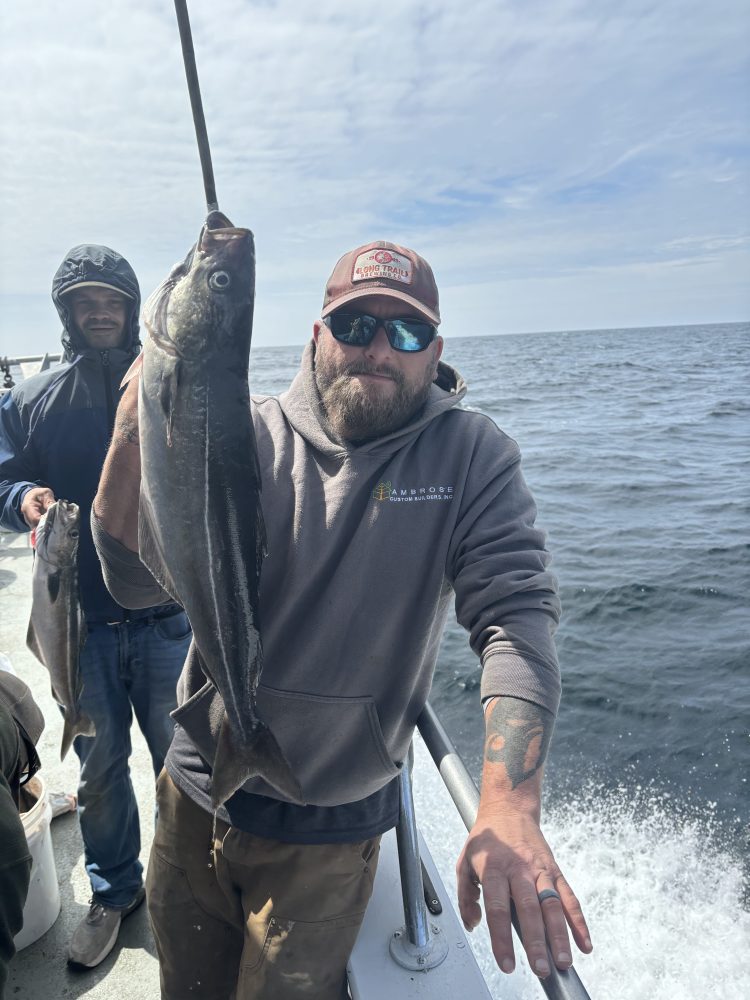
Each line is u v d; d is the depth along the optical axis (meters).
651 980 3.80
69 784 3.43
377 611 1.78
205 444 1.58
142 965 2.57
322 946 1.76
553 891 1.20
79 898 2.84
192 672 1.99
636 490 15.68
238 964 2.00
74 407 2.66
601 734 6.32
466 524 1.78
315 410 1.87
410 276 1.79
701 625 8.48
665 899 4.38
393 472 1.79
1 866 1.47
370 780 1.85
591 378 47.28
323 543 1.78
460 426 1.89
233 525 1.60
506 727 1.47
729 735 6.15
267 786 1.82
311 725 1.81
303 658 1.79
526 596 1.65
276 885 1.79
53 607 2.27
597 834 5.02
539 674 1.54
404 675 1.81
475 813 1.48
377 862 2.04
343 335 1.78
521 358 78.06
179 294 1.58
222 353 1.58
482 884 1.26
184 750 1.98
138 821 2.76
